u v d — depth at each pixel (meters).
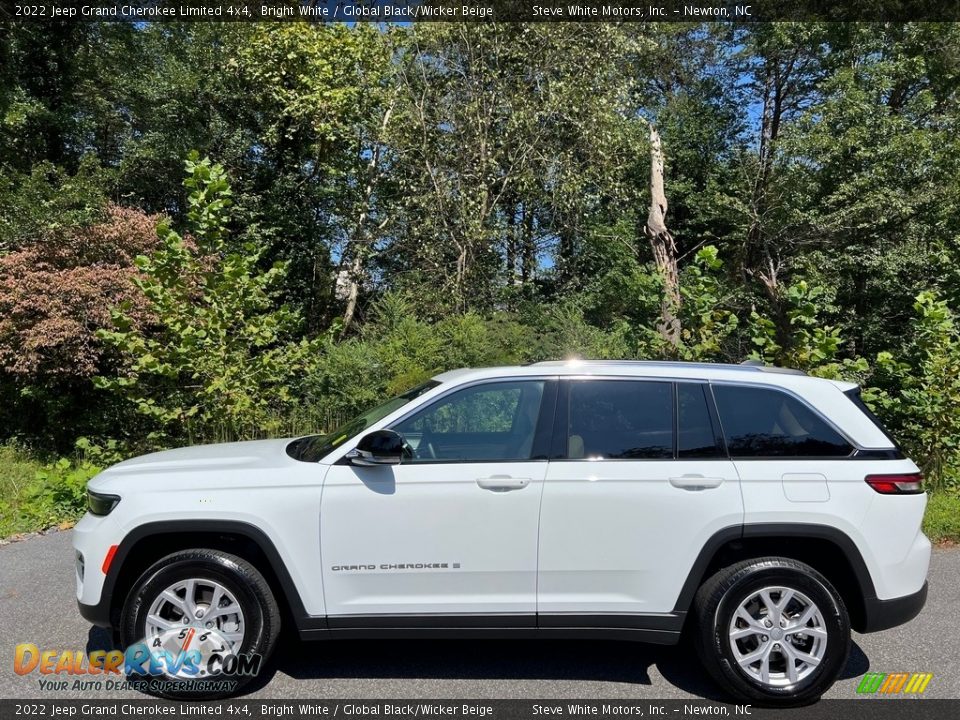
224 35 16.03
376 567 3.89
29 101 13.16
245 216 17.09
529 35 16.00
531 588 3.92
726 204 17.08
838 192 15.24
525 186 16.19
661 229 14.02
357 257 17.86
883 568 3.91
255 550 4.07
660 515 3.90
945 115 15.73
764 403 4.15
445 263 16.52
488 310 15.59
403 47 16.75
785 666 3.90
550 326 13.00
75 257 10.76
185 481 3.98
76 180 11.57
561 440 4.04
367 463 3.91
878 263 15.22
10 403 10.66
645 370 4.22
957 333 9.19
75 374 10.11
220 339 8.89
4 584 5.55
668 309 9.94
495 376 4.21
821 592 3.85
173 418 8.98
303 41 16.62
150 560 4.15
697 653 3.97
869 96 15.69
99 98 14.60
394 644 4.60
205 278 9.00
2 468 9.16
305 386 10.46
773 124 20.31
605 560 3.91
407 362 10.79
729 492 3.92
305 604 3.89
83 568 3.95
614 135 16.08
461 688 4.03
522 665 4.32
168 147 15.76
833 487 3.94
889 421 9.26
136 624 3.84
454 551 3.90
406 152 16.30
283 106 17.33
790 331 11.41
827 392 4.18
